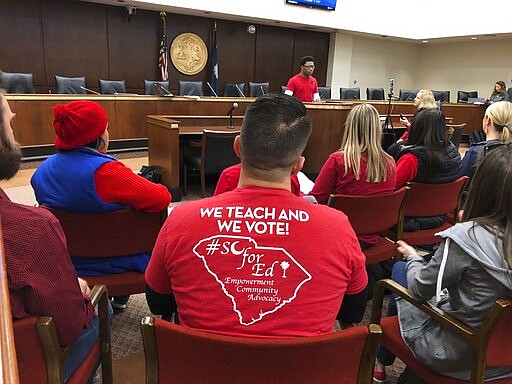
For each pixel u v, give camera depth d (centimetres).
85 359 122
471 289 111
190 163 438
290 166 91
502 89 891
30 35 720
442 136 222
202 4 763
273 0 835
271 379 82
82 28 762
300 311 83
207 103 621
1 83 109
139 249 172
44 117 530
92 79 788
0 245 71
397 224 217
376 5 973
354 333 80
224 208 88
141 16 811
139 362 176
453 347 119
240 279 83
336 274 87
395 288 136
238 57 935
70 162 157
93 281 167
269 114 89
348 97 887
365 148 197
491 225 108
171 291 101
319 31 1019
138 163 556
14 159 97
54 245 94
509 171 106
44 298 92
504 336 110
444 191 227
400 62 1198
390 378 176
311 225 87
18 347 91
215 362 81
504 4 866
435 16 1004
